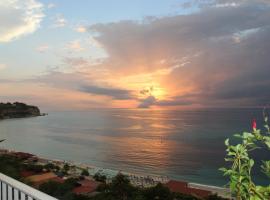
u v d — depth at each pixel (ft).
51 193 65.77
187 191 139.85
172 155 373.40
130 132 646.33
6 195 10.02
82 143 498.69
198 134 550.36
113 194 104.12
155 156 375.66
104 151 421.18
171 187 148.66
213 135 524.11
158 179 234.58
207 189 175.32
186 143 465.06
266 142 5.69
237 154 5.74
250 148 5.75
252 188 5.46
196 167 295.89
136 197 102.94
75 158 361.30
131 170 287.89
